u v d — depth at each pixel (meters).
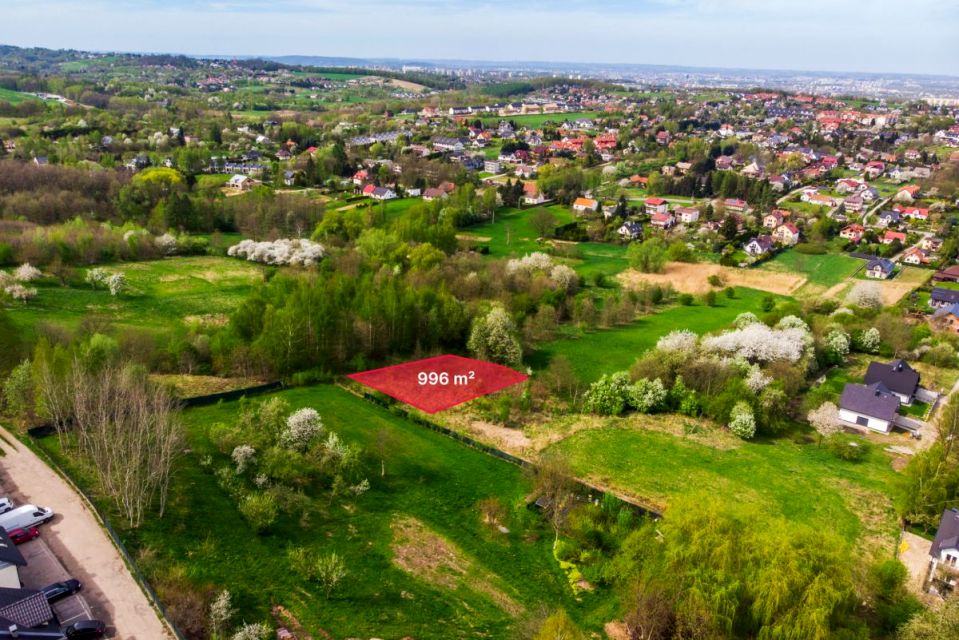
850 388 87.06
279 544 52.47
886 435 82.75
